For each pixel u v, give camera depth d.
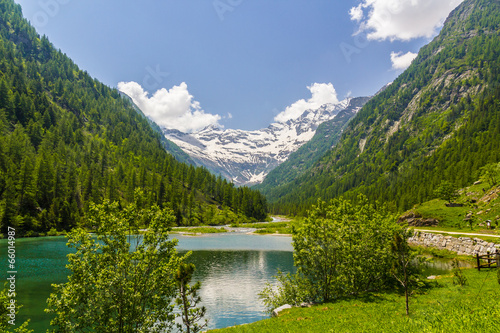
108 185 148.75
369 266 30.45
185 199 178.62
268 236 127.50
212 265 65.38
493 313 11.77
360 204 40.09
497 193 87.62
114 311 18.47
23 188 109.00
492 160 135.75
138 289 18.64
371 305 24.27
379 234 32.97
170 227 20.34
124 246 19.20
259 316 35.00
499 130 189.88
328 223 30.58
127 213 19.77
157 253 19.72
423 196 146.88
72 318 17.94
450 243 65.25
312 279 31.41
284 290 32.53
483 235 61.19
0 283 43.09
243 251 84.56
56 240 93.00
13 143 128.50
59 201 120.81
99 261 18.67
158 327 18.88
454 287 26.17
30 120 182.62
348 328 18.05
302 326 20.56
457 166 158.75
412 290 28.36
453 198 107.69
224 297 42.34
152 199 162.38
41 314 31.86
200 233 138.38
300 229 31.08
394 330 14.79
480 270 35.53
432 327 11.97
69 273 49.12
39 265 55.31
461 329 10.77
